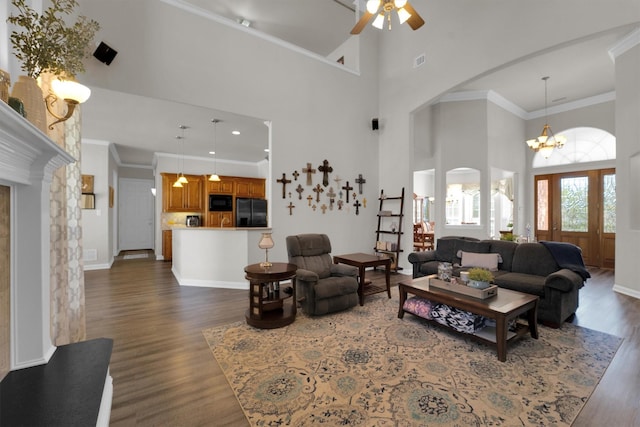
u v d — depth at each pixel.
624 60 4.17
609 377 2.09
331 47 6.46
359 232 5.76
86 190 5.99
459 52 4.59
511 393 1.91
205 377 2.10
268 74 4.66
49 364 1.65
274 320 2.97
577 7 3.39
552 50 3.70
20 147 1.34
